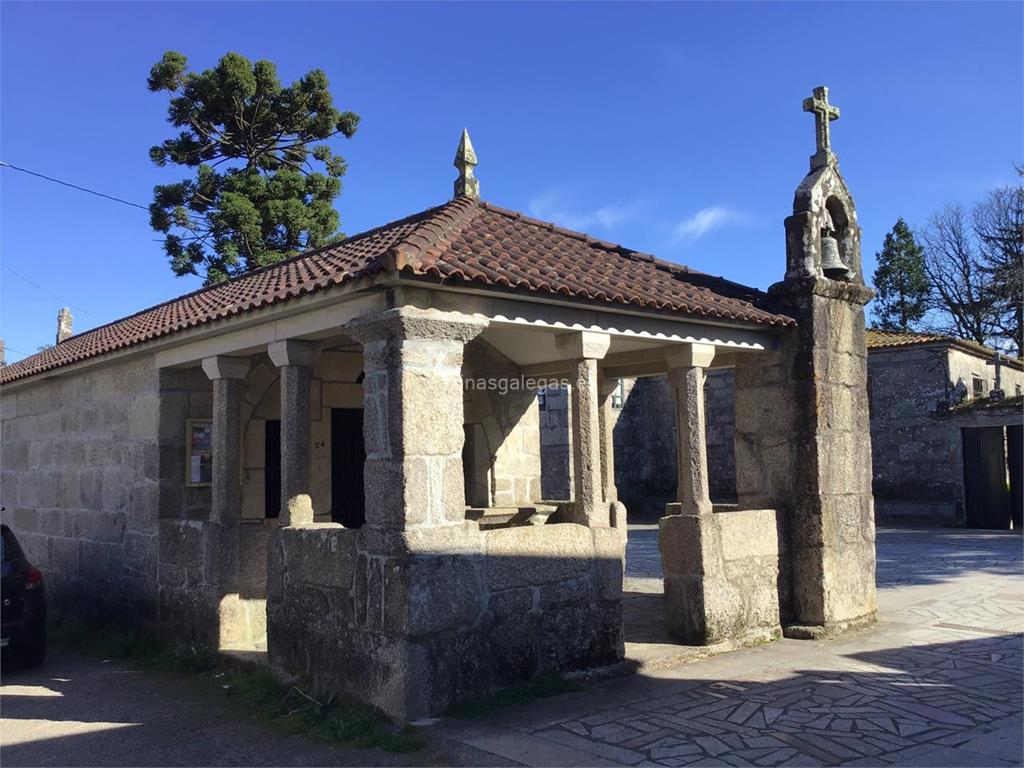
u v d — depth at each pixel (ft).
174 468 28.71
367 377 19.39
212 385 29.84
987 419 61.52
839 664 22.76
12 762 17.44
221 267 67.41
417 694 17.90
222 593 25.18
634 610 30.09
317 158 75.66
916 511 65.31
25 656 26.53
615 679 21.30
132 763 17.12
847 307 28.32
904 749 16.25
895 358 67.56
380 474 18.86
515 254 22.43
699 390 25.00
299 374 22.38
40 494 36.65
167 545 27.76
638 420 83.41
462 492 19.20
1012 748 16.28
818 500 26.50
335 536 20.15
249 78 69.15
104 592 31.37
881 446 68.08
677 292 24.72
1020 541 52.54
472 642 19.02
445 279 18.21
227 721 19.62
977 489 62.34
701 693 20.06
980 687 20.47
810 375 26.81
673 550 24.97
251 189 68.54
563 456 72.59
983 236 99.09
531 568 20.42
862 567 27.96
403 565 18.06
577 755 15.99
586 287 20.92
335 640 19.93
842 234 29.37
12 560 26.76
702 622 24.00
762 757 15.84
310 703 19.69
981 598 32.78
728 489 74.69
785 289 27.45
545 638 20.56
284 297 20.33
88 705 21.74
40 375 34.94
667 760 15.71
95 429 32.68
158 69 69.05
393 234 24.41
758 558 25.75
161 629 27.84
